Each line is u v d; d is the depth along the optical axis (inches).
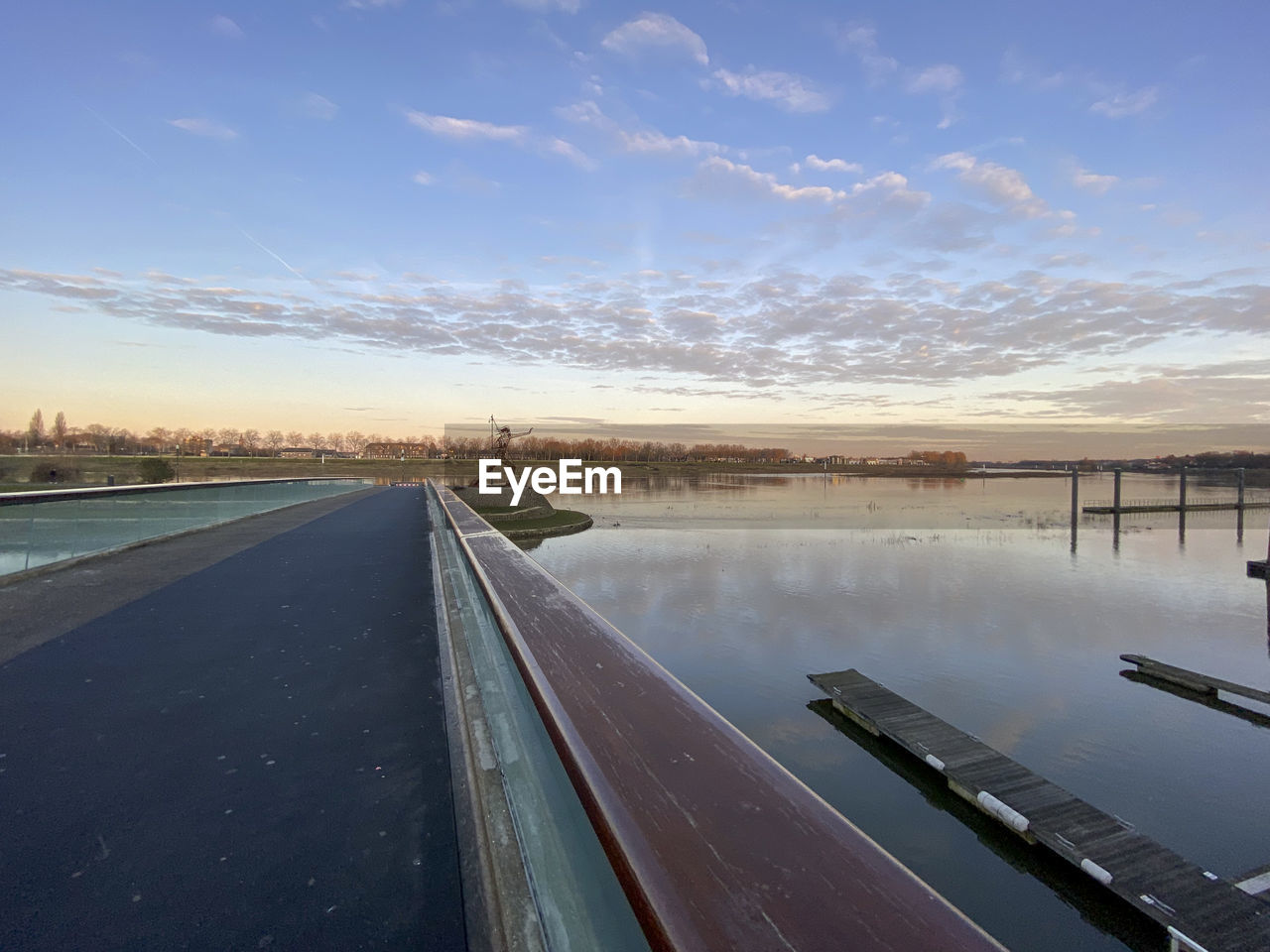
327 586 210.7
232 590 203.5
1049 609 864.9
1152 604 913.5
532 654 56.2
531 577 94.7
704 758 36.8
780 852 27.5
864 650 667.4
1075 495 1669.5
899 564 1208.8
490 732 69.7
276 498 605.9
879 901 24.1
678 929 22.3
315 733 94.0
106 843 65.1
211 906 54.6
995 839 308.8
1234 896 243.3
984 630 751.1
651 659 55.1
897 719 441.7
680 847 27.7
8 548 215.6
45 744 90.2
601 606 861.2
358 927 51.6
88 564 255.9
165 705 105.3
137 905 54.8
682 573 1099.9
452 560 210.4
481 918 50.3
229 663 127.6
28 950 48.8
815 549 1397.6
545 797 53.1
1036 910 257.3
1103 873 257.1
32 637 147.6
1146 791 377.7
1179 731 464.4
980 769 354.9
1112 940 240.8
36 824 68.9
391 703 106.2
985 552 1408.7
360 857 62.3
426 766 83.0
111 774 81.0
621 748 37.8
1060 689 554.6
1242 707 513.0
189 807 72.5
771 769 35.7
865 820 330.0
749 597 914.7
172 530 356.8
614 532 1694.1
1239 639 748.0
